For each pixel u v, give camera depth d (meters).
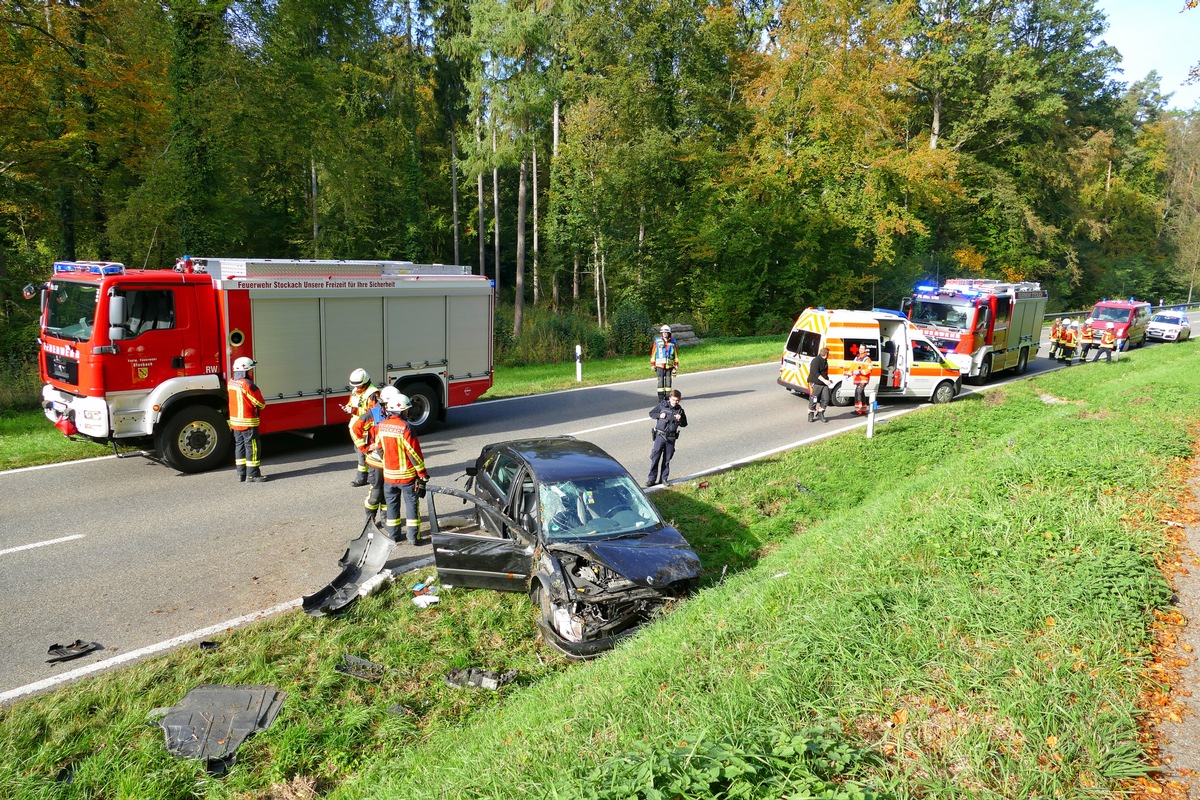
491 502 8.54
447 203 48.75
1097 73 51.31
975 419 16.72
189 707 5.58
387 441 8.79
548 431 14.97
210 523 9.32
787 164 35.84
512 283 53.69
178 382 11.15
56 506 9.72
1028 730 3.93
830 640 4.96
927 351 18.73
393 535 8.96
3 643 6.35
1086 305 56.72
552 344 26.67
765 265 37.03
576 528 7.41
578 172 34.97
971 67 42.72
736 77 39.41
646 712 4.41
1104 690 4.30
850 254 40.28
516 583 7.37
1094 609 5.11
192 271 11.77
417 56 40.91
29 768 4.89
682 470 12.39
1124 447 9.82
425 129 43.31
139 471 11.50
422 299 13.95
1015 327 23.47
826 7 34.69
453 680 6.22
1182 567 6.05
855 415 17.47
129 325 10.76
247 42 25.88
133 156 25.67
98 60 21.47
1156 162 66.62
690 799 3.35
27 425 14.00
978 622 5.05
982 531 6.95
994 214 44.97
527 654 6.71
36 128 21.39
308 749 5.26
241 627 6.75
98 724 5.36
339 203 34.00
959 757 3.79
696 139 39.56
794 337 18.97
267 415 11.99
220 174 25.78
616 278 39.09
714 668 4.93
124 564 8.01
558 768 3.99
